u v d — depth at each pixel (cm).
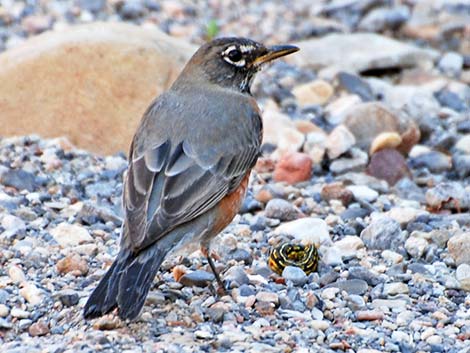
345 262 1280
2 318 1112
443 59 2112
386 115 1684
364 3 2373
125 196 1102
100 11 2284
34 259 1243
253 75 1283
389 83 2033
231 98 1227
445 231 1330
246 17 2322
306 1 2439
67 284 1186
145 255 1054
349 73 1948
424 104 1878
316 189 1523
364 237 1334
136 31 1750
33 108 1650
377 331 1088
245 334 1051
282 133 1659
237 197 1171
